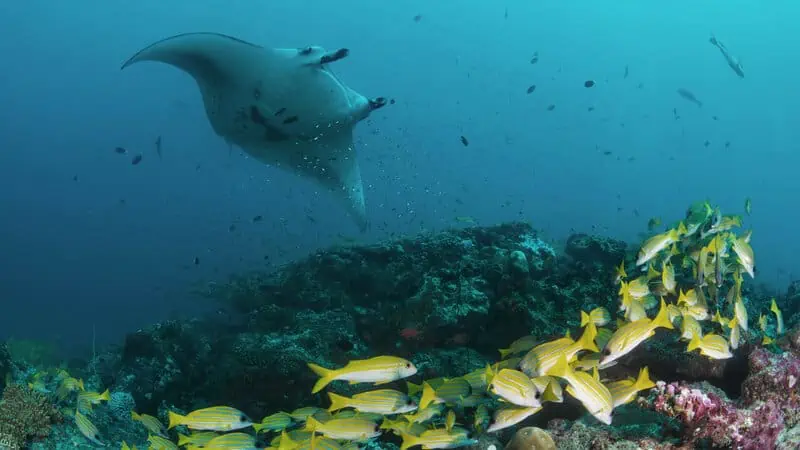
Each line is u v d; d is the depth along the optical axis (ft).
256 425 13.39
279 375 18.52
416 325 21.56
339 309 23.98
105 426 21.48
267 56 37.42
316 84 38.55
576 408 16.43
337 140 42.04
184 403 22.36
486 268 24.13
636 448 13.48
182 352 25.70
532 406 10.95
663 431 13.69
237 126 40.60
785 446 13.28
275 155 42.78
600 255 29.81
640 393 15.40
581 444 14.19
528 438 13.00
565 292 22.94
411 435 12.65
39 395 19.34
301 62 37.93
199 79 39.06
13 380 21.43
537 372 11.78
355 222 46.03
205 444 13.24
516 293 21.53
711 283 16.98
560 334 20.07
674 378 17.01
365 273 27.43
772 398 13.84
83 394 17.94
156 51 36.24
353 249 29.71
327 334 21.47
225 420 12.98
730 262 17.62
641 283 16.21
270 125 39.60
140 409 23.31
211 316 31.58
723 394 15.58
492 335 21.50
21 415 18.20
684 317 14.25
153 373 24.50
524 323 20.83
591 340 11.39
